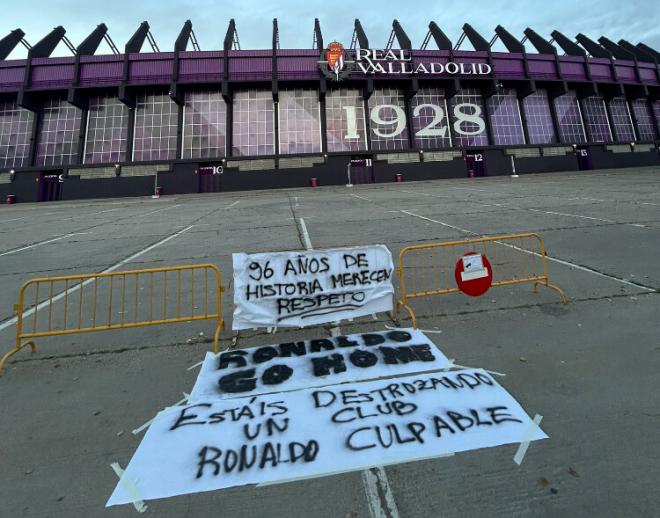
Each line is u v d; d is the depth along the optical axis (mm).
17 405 2674
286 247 7445
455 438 2182
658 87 38281
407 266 5789
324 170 32625
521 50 35406
